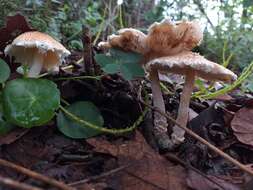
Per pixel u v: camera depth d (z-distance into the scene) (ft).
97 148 0.42
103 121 0.48
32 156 0.41
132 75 0.46
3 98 0.42
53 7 1.13
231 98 0.66
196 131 0.53
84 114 0.46
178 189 0.38
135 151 0.42
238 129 0.51
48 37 0.48
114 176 0.39
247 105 0.52
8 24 0.50
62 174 0.38
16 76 0.52
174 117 0.57
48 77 0.54
